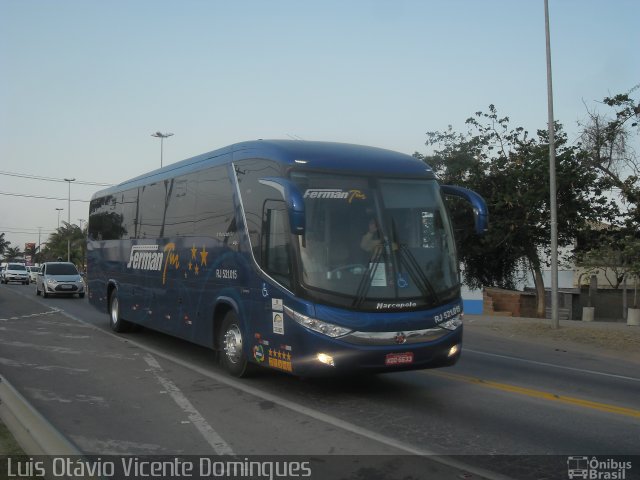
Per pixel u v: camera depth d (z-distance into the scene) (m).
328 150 8.58
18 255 125.50
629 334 16.97
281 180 7.41
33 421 6.04
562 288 35.53
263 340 8.49
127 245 14.51
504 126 25.30
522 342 16.25
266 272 8.45
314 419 7.26
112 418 7.22
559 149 23.70
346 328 7.54
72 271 30.56
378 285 7.80
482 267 29.33
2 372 9.94
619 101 21.86
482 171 24.70
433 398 8.52
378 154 8.82
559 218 23.30
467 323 20.12
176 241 11.73
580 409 8.07
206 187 10.57
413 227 8.31
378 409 7.80
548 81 18.31
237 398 8.27
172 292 11.80
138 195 14.05
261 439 6.45
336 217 7.95
